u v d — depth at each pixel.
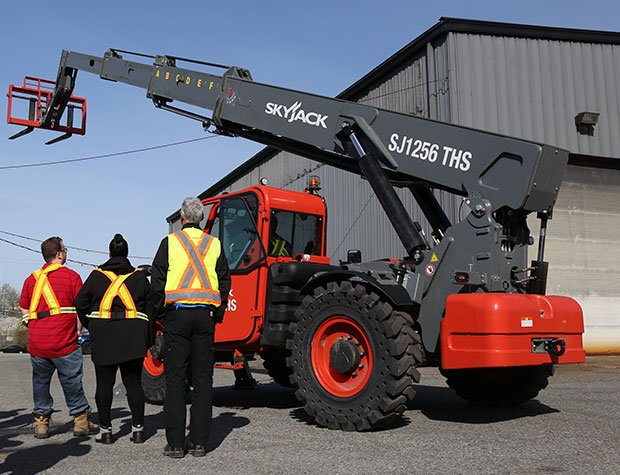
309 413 5.49
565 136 13.72
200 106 8.20
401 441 4.77
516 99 13.40
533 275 5.62
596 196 14.34
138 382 4.92
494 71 13.34
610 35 14.20
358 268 6.21
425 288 5.60
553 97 13.70
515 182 5.40
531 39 13.73
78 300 4.88
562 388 8.27
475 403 6.66
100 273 4.90
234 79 7.75
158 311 4.57
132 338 4.83
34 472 3.98
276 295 6.15
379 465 4.03
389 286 5.40
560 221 13.95
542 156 5.34
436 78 13.45
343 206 16.97
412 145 6.04
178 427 4.36
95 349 4.81
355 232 16.27
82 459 4.33
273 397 7.77
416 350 5.22
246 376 8.62
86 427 5.23
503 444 4.61
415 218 13.11
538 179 5.35
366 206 15.86
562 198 14.04
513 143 5.45
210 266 4.59
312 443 4.75
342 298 5.45
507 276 5.43
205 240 4.66
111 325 4.82
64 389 5.18
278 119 7.18
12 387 9.38
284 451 4.48
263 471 3.93
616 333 14.07
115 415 6.31
